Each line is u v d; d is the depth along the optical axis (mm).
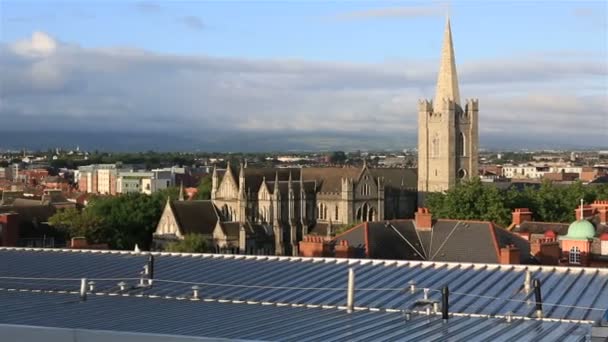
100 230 188125
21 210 193875
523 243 115562
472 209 181125
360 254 113938
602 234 115812
